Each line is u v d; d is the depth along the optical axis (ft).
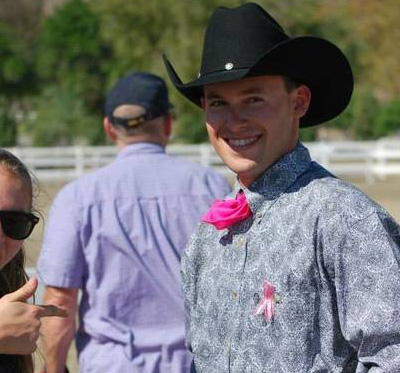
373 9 228.43
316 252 13.70
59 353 20.40
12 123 161.48
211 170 21.44
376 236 13.43
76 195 20.67
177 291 20.33
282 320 13.74
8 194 13.32
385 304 13.25
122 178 20.76
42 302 21.09
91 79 216.95
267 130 14.55
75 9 223.51
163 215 20.62
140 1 169.89
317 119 15.78
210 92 14.89
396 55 226.17
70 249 20.38
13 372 13.51
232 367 14.23
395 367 13.10
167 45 169.17
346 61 14.64
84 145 160.97
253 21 14.74
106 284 20.25
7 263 13.76
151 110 21.18
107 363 20.06
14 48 223.30
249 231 14.42
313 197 13.98
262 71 14.30
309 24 175.11
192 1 167.43
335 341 13.73
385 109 209.46
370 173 121.90
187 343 15.83
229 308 14.43
